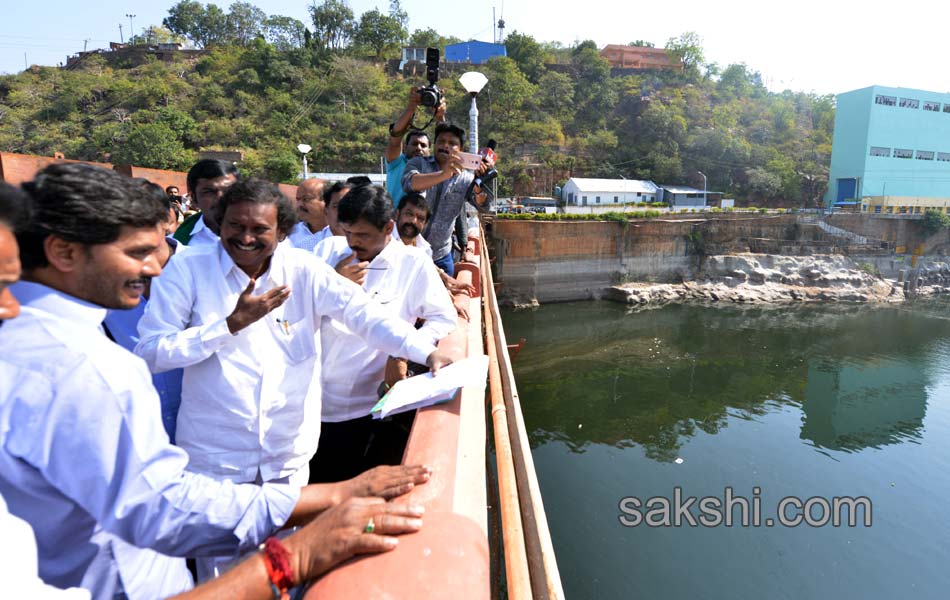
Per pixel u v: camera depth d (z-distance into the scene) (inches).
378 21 2628.0
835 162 2070.6
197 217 119.9
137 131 1621.6
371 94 2294.5
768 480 663.1
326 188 145.8
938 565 499.5
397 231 143.4
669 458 706.2
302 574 41.6
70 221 40.1
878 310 1485.0
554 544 504.1
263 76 2300.7
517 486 110.3
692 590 448.1
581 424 799.7
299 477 79.0
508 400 153.3
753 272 1540.4
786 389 965.2
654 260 1504.7
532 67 2466.8
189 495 43.6
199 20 2807.6
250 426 71.8
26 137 1841.8
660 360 1077.8
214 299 73.0
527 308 1362.0
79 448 37.8
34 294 41.8
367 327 79.6
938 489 655.8
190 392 71.6
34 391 36.8
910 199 1923.0
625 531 529.3
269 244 70.9
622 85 2507.4
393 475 53.2
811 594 451.2
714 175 2239.2
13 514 38.9
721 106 2586.1
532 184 2041.1
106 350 40.9
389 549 42.9
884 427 830.5
